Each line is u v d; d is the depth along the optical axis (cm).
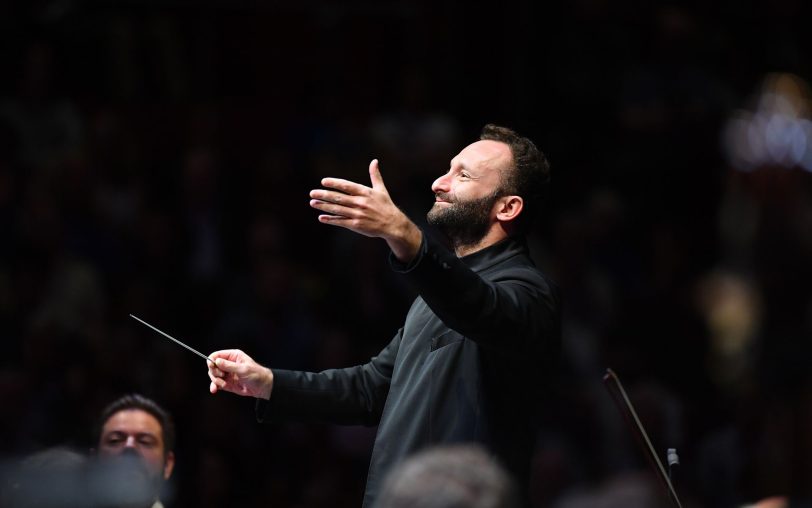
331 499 2119
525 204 1134
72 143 2577
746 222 2764
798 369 2105
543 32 2892
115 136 2606
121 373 2164
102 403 2112
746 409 1992
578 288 2477
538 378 1075
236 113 2752
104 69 2739
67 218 2419
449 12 2881
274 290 2341
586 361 2369
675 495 1066
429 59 2867
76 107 2652
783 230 2700
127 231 2466
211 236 2503
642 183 2783
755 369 2248
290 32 2828
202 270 2452
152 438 1355
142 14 2767
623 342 2472
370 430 2189
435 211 1140
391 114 2686
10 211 2395
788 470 1066
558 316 1082
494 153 1141
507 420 1062
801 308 2502
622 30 2895
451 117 2830
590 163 2820
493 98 2875
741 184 2802
